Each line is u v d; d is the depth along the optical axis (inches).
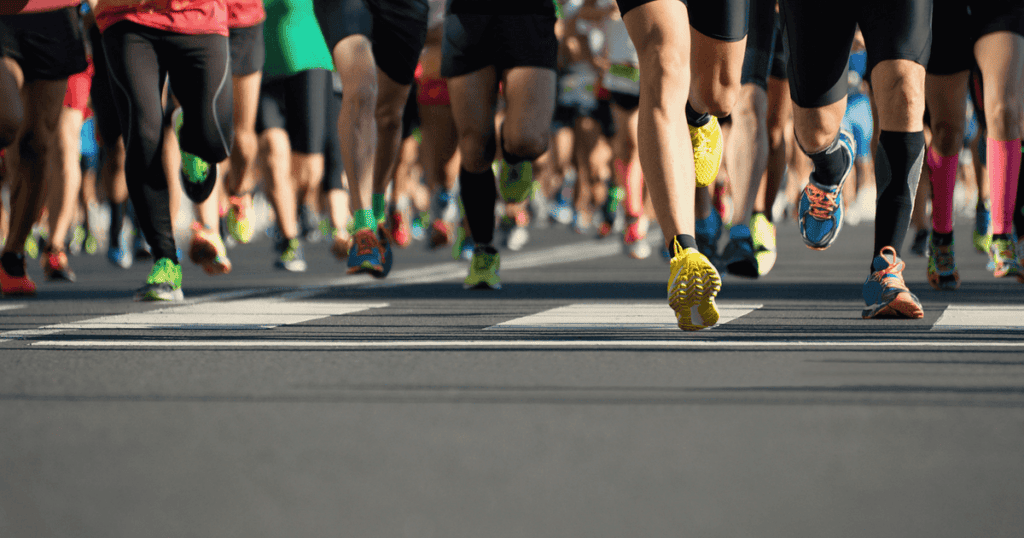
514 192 906.1
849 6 594.9
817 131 634.8
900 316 619.8
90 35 1011.9
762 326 596.4
